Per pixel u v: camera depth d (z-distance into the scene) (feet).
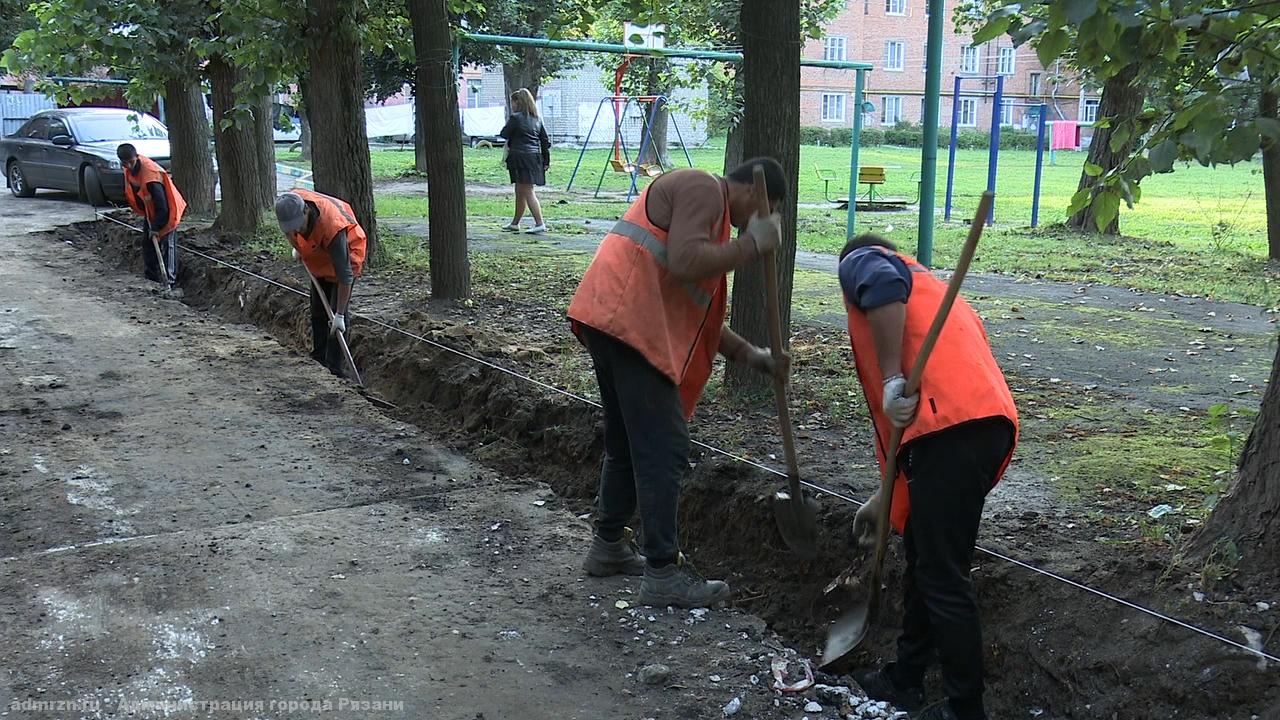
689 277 12.69
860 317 11.25
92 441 20.39
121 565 14.94
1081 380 23.27
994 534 14.47
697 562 16.88
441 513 17.10
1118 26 11.50
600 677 12.32
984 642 13.17
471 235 47.80
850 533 15.12
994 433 10.59
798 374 22.77
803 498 13.91
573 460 19.54
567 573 14.99
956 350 10.80
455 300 30.86
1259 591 11.97
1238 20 12.71
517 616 13.69
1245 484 12.75
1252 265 42.96
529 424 20.98
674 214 12.87
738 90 62.85
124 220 47.16
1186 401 21.44
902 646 12.48
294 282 33.96
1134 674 11.68
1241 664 11.10
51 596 14.01
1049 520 14.94
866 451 18.10
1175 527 14.16
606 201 70.03
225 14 36.47
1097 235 53.78
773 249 12.57
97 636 13.00
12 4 63.41
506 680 12.16
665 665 12.60
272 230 45.83
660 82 77.92
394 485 18.29
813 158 131.03
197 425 21.40
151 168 36.27
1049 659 12.44
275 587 14.32
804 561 15.57
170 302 34.27
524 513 17.17
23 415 21.95
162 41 42.11
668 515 13.71
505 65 104.01
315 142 37.06
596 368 13.99
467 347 24.86
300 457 19.60
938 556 10.89
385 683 12.04
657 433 13.43
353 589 14.30
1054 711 12.19
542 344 25.94
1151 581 12.60
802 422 19.66
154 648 12.73
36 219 54.54
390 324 27.78
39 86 45.88
